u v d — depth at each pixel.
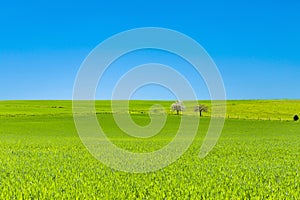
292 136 47.38
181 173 17.00
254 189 13.19
